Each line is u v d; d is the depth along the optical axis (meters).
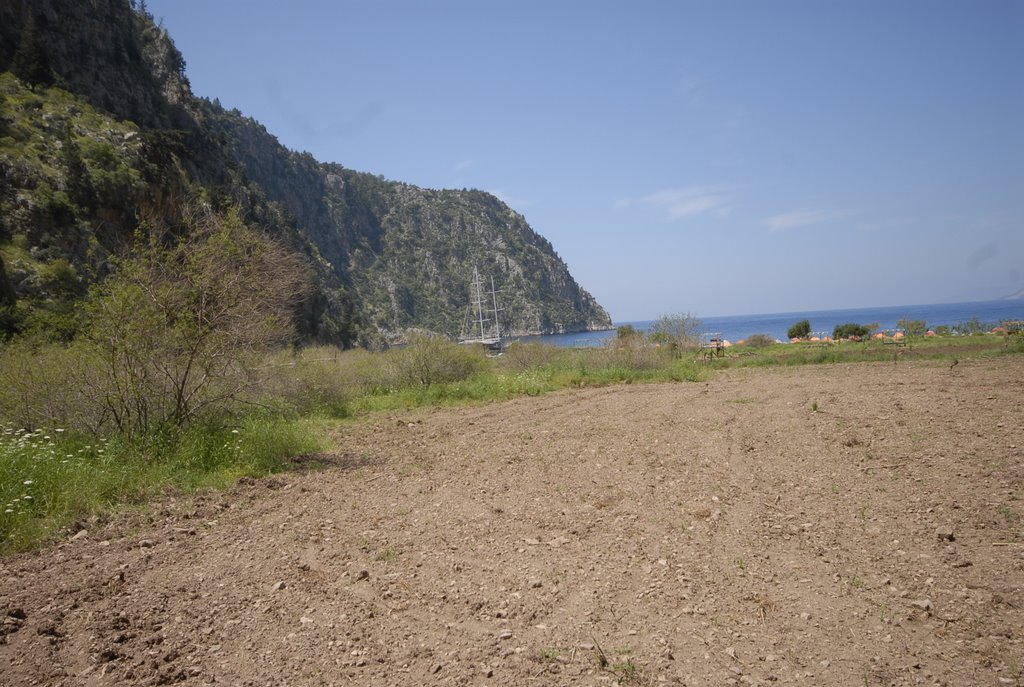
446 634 3.86
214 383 10.49
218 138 68.75
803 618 3.91
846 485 6.86
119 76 56.09
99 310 9.17
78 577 4.99
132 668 3.49
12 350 9.79
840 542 5.19
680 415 13.04
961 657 3.37
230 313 10.21
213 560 5.31
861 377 18.31
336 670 3.43
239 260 10.70
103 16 57.59
